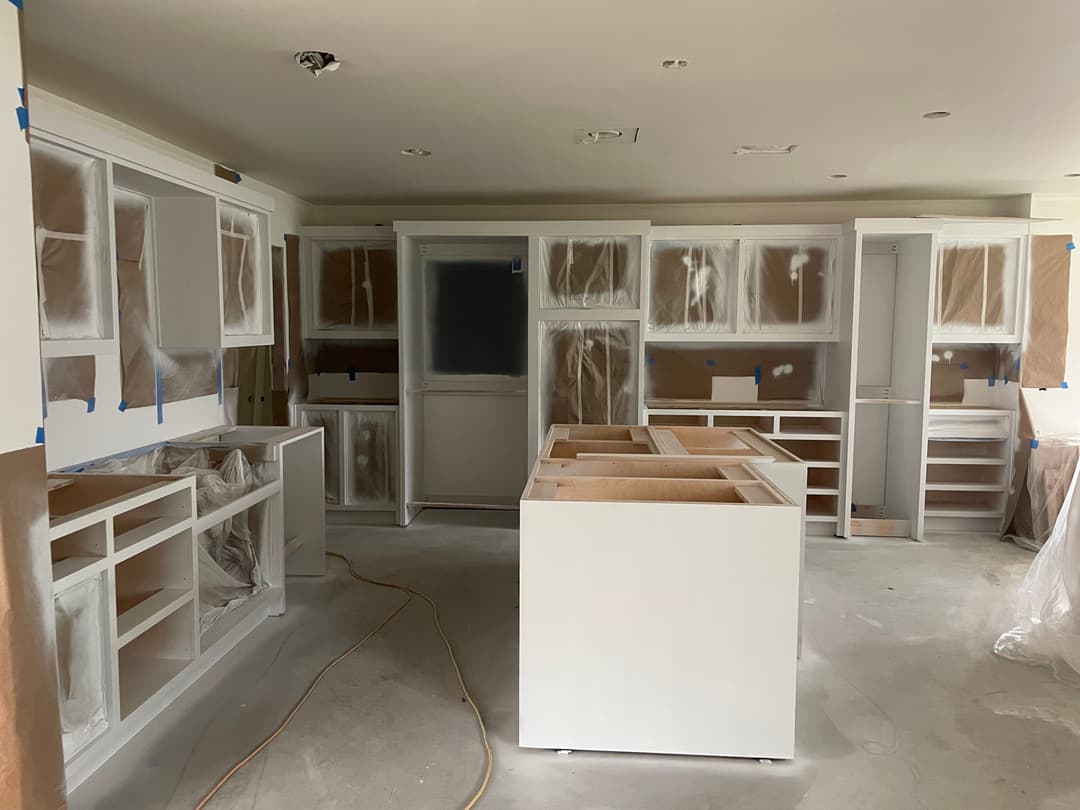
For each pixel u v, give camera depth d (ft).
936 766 8.23
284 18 7.58
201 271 11.64
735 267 17.66
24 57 6.21
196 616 9.83
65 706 7.66
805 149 13.10
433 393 18.98
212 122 11.48
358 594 13.48
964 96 10.12
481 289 19.35
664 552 8.07
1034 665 10.76
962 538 17.39
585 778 7.97
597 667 8.26
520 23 7.70
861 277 18.28
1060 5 7.22
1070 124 11.46
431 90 9.91
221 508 10.56
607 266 17.15
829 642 11.57
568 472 9.93
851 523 17.39
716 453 11.43
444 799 7.59
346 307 18.65
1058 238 16.92
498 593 13.55
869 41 8.18
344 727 8.96
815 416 17.29
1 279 6.04
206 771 8.05
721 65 8.96
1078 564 10.99
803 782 7.92
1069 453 16.58
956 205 18.04
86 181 8.54
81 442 10.39
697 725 8.24
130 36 8.06
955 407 17.72
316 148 13.14
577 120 11.34
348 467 18.37
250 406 15.58
